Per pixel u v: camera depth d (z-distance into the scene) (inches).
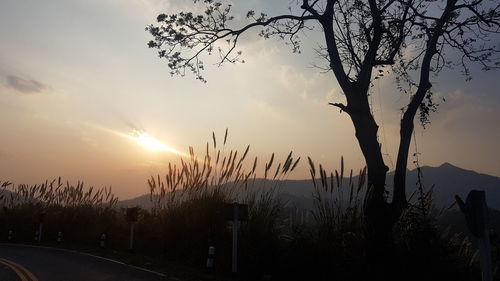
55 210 1165.7
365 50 613.9
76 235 1037.8
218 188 660.1
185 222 669.9
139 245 808.3
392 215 491.2
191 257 642.2
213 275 539.8
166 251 705.6
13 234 1155.3
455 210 505.7
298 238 524.4
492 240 441.7
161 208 743.7
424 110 573.0
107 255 757.3
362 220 500.4
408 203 507.5
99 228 996.6
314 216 524.7
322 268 493.7
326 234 505.4
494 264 470.6
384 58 612.7
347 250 489.1
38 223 1115.9
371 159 528.1
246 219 545.0
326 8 590.2
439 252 462.0
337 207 517.7
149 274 540.7
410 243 475.2
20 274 539.2
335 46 579.2
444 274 449.7
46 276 523.8
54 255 768.9
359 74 564.7
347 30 617.9
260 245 561.9
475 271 469.1
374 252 473.7
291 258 513.0
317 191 527.5
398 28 587.5
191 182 689.0
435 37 550.9
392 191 519.2
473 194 289.0
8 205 1248.8
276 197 606.2
